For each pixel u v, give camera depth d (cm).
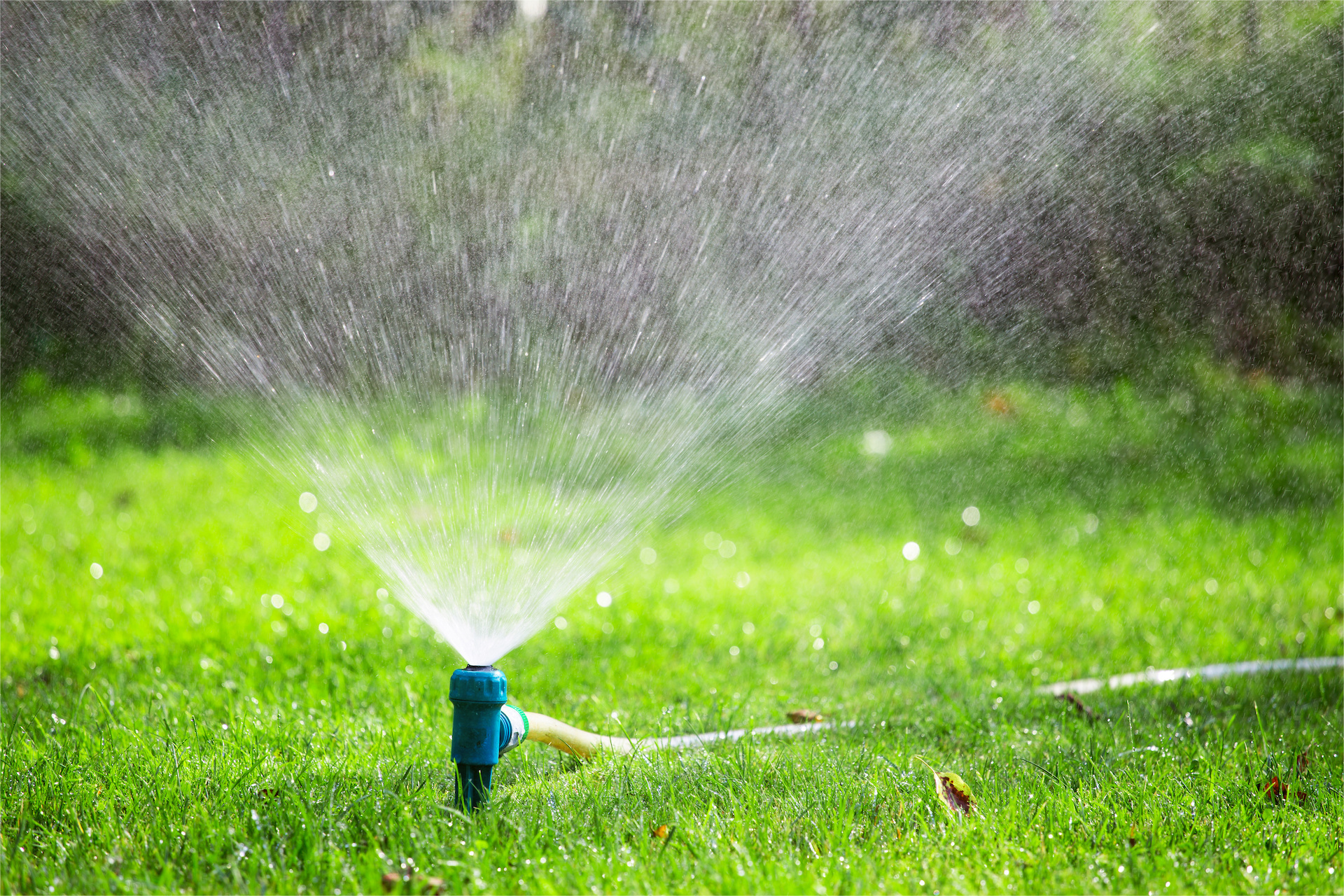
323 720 636
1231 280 1253
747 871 442
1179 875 448
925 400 1473
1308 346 1343
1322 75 1129
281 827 473
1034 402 1476
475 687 477
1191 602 915
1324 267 1245
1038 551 1082
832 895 432
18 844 470
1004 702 691
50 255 1292
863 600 934
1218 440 1367
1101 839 479
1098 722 655
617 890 431
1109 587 959
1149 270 1244
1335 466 1277
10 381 1516
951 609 909
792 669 780
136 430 1467
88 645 785
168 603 897
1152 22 1108
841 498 1280
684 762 560
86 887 434
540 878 434
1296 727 655
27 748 580
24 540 1083
